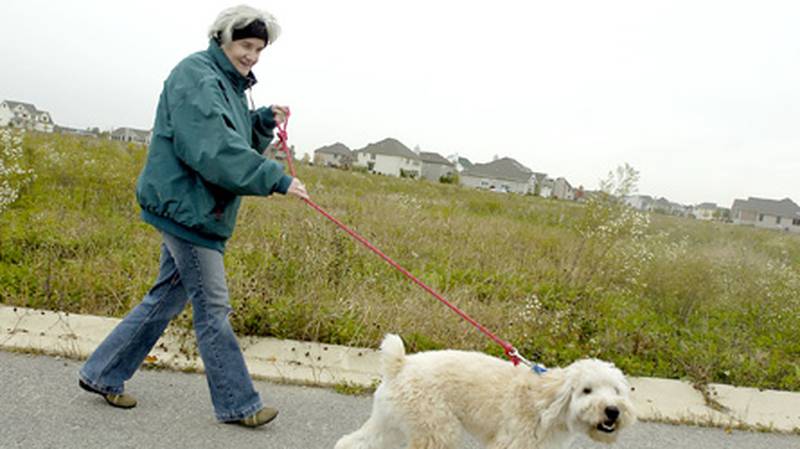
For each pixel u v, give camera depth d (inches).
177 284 141.5
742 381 209.6
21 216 304.7
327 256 262.1
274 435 139.7
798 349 256.2
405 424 125.1
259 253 266.4
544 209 761.0
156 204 130.1
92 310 198.7
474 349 204.5
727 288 346.9
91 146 681.6
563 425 126.6
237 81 138.9
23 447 120.4
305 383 169.0
